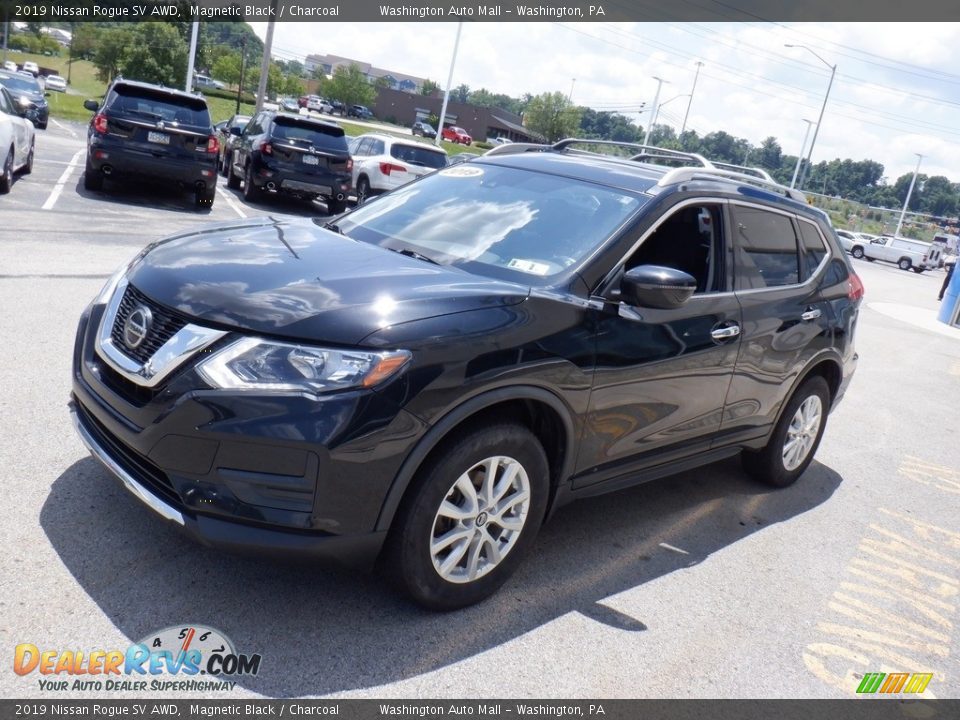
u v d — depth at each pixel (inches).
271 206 642.8
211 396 106.3
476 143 3969.0
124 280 131.8
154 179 517.0
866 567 172.2
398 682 109.6
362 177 735.1
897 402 339.0
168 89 523.8
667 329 145.9
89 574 119.7
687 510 185.3
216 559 128.9
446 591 123.6
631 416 143.8
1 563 118.0
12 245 321.4
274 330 108.4
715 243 162.7
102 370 122.6
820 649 137.3
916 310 768.9
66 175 591.2
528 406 127.9
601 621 132.9
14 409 169.5
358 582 129.7
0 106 443.5
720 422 170.9
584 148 253.8
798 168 2384.4
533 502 131.0
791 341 181.5
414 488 115.0
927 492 229.0
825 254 201.6
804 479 222.2
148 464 114.0
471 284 126.8
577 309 131.3
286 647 112.1
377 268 128.8
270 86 3654.0
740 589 152.6
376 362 107.9
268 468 106.0
